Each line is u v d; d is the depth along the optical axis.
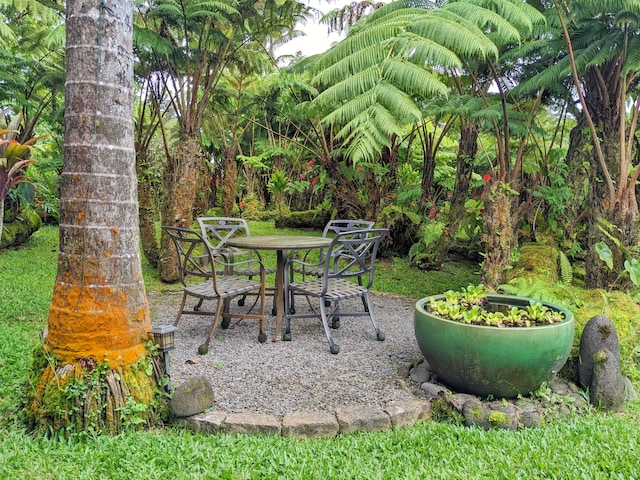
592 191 3.62
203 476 1.68
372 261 3.45
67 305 1.97
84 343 1.95
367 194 6.40
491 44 2.62
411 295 4.97
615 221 3.38
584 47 3.43
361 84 2.54
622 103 3.29
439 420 2.24
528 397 2.34
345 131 2.39
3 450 1.79
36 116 6.07
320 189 8.73
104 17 1.90
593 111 3.68
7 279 4.73
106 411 1.93
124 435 1.92
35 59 6.32
